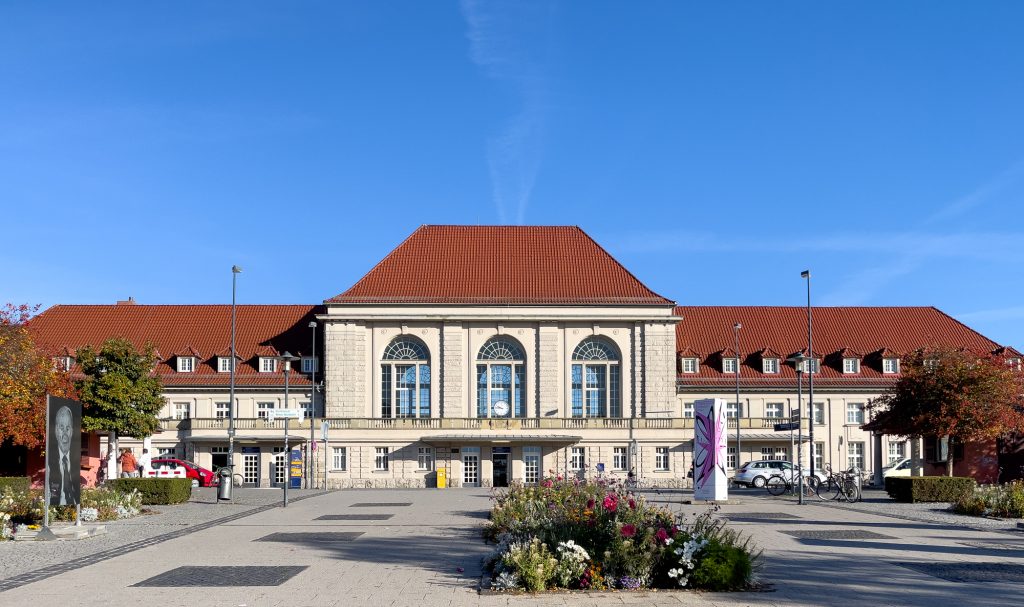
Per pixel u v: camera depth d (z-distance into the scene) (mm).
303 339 87188
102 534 30016
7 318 48531
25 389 45625
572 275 82250
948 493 44250
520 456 75562
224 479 47969
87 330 88438
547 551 19328
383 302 79125
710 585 18406
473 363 79688
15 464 53406
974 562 22375
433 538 28219
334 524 33188
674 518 20891
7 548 26203
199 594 18281
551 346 79750
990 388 48500
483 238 85188
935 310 92500
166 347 87000
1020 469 55219
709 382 86250
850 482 47000
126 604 17281
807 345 89000
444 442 75000
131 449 78500
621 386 79688
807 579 19672
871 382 86062
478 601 17406
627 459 75812
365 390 79125
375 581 19750
